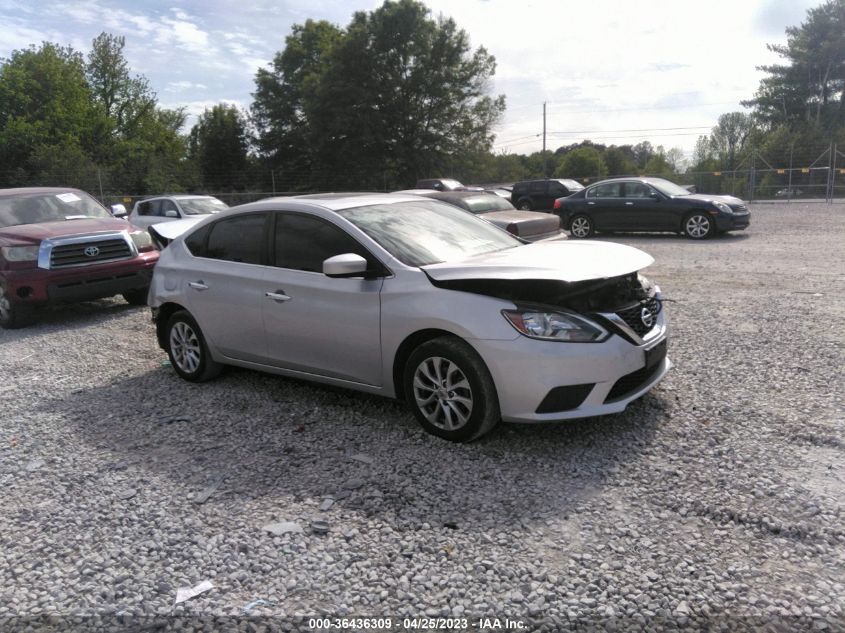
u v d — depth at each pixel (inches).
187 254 227.8
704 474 145.6
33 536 136.2
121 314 377.4
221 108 2444.6
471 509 136.3
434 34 1939.0
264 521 136.3
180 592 114.6
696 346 246.4
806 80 2258.9
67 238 352.2
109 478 160.4
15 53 2030.0
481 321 156.3
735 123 2463.1
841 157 1615.4
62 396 227.9
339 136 1993.1
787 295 335.9
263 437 179.5
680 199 621.6
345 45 1931.6
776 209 991.6
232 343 213.0
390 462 159.5
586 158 2955.2
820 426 167.2
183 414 201.2
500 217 435.8
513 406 155.9
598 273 154.6
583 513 132.6
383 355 175.3
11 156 1861.5
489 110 2010.3
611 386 156.3
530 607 105.9
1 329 360.8
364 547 125.0
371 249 178.4
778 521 125.7
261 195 1708.9
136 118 2401.6
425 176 1994.3
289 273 193.9
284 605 110.0
